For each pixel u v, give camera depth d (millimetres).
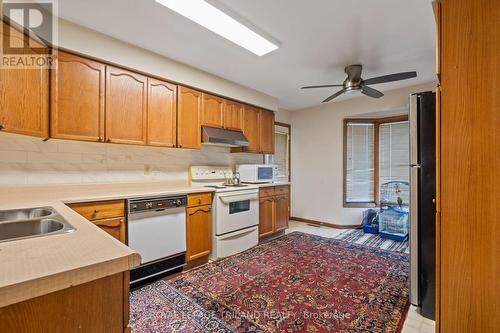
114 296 685
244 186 3426
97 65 2219
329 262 2873
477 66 1195
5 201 1829
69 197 2062
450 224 1274
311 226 4738
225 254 3051
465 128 1229
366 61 2799
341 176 4590
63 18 1951
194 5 1781
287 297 2109
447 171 1281
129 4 1768
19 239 837
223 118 3375
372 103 4141
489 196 1176
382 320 1807
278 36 2250
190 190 2738
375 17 1965
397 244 3570
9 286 513
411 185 1955
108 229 2123
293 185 5293
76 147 2369
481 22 1184
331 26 2092
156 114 2646
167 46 2418
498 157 1155
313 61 2785
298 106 4922
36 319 569
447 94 1273
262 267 2736
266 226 3781
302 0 1753
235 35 2199
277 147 5070
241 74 3180
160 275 2504
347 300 2064
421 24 2062
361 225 4566
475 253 1211
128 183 2703
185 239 2686
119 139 2367
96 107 2213
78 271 606
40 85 1851
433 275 1840
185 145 2910
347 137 4691
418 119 1930
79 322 627
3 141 1997
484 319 1188
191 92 2980
